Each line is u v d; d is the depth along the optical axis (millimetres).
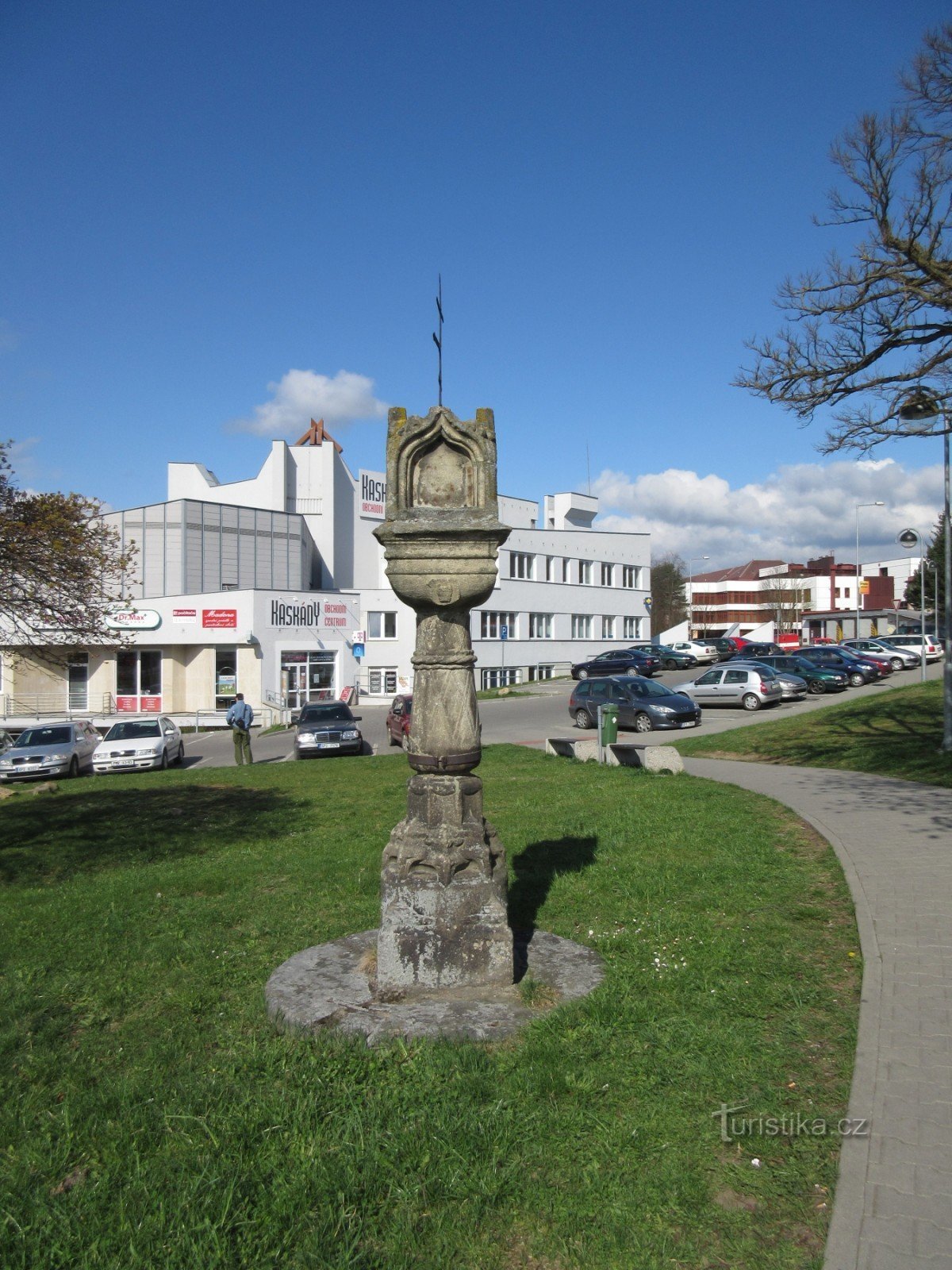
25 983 5902
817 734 20156
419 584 5441
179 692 38781
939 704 22984
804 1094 4156
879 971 5570
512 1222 3365
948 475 16281
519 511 56688
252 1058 4582
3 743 23828
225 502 50906
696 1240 3221
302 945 6543
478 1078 4301
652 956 5953
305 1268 3111
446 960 5387
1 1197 3533
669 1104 4074
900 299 11734
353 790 15086
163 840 11102
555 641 51250
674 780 14328
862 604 91688
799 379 12539
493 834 5699
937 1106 3992
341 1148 3773
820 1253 3119
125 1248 3225
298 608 39500
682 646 51906
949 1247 3084
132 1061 4727
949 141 11188
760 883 7738
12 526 10578
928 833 9625
